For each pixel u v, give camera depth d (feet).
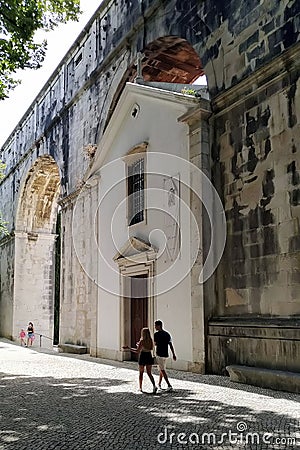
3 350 85.30
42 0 42.80
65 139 90.99
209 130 48.65
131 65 69.21
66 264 82.43
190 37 54.80
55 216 124.77
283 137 40.32
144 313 57.67
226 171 46.34
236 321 42.52
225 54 48.14
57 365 55.83
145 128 57.98
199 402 30.50
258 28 44.27
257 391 34.68
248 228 43.11
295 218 38.42
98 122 77.46
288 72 40.32
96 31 81.05
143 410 28.14
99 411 28.02
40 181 117.91
